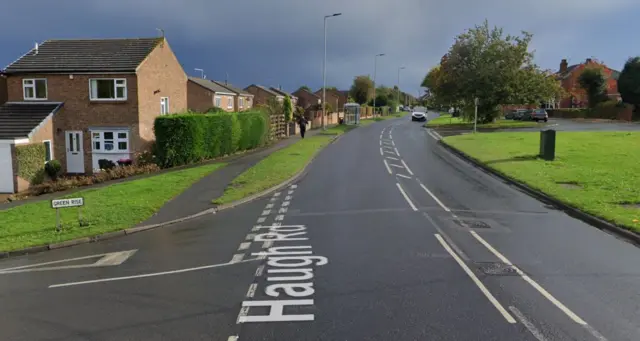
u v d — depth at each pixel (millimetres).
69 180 22234
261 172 20766
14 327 6496
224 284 7918
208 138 26891
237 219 12961
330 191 16812
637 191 15062
